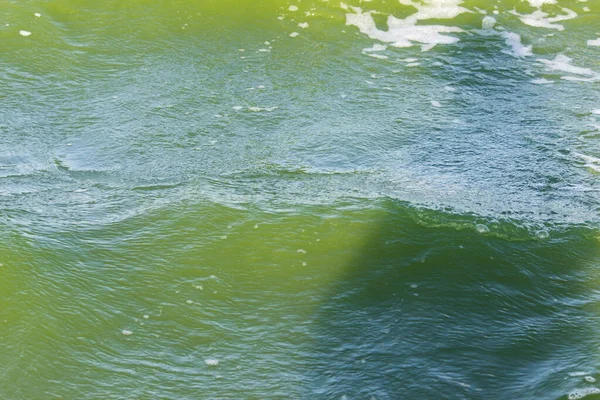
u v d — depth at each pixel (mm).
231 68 13391
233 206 9562
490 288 8375
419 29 14828
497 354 7461
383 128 11836
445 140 11562
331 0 15188
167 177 10398
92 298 8008
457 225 9312
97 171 10555
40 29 13758
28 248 8570
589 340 7695
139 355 7395
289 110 12289
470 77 13477
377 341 7582
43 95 12469
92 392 6973
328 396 6961
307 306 8039
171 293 8164
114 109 12156
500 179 10531
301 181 10328
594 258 9000
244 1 14891
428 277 8477
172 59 13539
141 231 9070
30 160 10805
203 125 11789
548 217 9664
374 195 9922
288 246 8859
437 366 7281
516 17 15320
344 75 13383
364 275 8477
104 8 14391
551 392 6934
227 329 7738
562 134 11805
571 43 14680
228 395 6984
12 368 7117
